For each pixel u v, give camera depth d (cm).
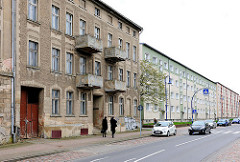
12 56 1745
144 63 3647
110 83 2842
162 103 5066
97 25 2770
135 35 3603
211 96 9212
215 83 9888
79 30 2502
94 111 2866
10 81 1720
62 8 2272
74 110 2358
